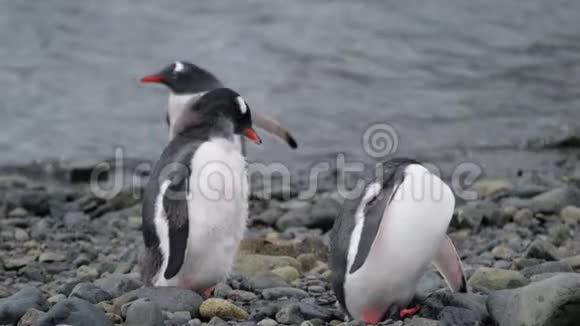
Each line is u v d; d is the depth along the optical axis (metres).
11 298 8.99
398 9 29.95
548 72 24.84
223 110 9.79
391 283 8.33
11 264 11.62
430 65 25.52
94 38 28.02
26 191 16.25
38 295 9.02
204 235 9.14
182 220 9.01
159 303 8.85
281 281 10.10
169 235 9.01
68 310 8.18
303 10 30.08
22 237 13.16
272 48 26.83
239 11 30.16
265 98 23.33
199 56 26.48
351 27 28.44
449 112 22.30
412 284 8.47
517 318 7.94
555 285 7.80
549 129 21.00
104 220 14.54
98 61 26.34
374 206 8.20
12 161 19.86
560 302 7.71
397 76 24.78
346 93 23.67
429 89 23.91
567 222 13.00
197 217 9.09
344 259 8.38
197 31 28.50
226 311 8.84
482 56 26.16
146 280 9.30
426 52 26.47
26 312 8.59
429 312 8.64
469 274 10.29
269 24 28.86
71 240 13.20
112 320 8.54
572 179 16.20
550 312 7.72
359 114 22.25
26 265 11.65
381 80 24.50
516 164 18.36
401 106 22.75
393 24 28.61
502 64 25.52
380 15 29.41
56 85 24.67
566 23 28.67
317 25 28.61
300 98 23.33
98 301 9.38
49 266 11.66
